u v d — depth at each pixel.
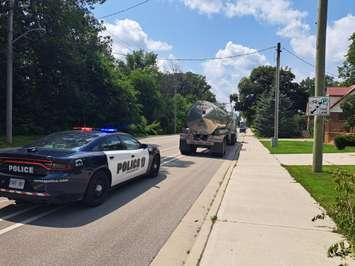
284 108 61.09
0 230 7.05
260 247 6.16
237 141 40.47
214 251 5.98
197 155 22.78
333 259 5.64
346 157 21.45
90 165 8.55
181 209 8.92
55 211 8.44
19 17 32.09
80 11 35.62
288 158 20.94
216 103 26.31
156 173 13.35
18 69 35.41
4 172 8.13
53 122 39.44
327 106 14.47
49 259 5.77
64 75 38.19
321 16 14.48
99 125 46.12
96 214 8.29
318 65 14.55
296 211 8.48
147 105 71.25
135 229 7.33
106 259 5.84
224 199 9.66
